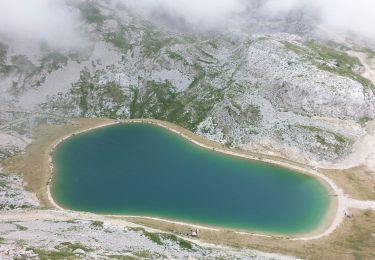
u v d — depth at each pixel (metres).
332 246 174.12
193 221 190.38
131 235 148.00
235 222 190.50
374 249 171.88
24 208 182.12
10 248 105.31
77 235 134.12
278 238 178.75
